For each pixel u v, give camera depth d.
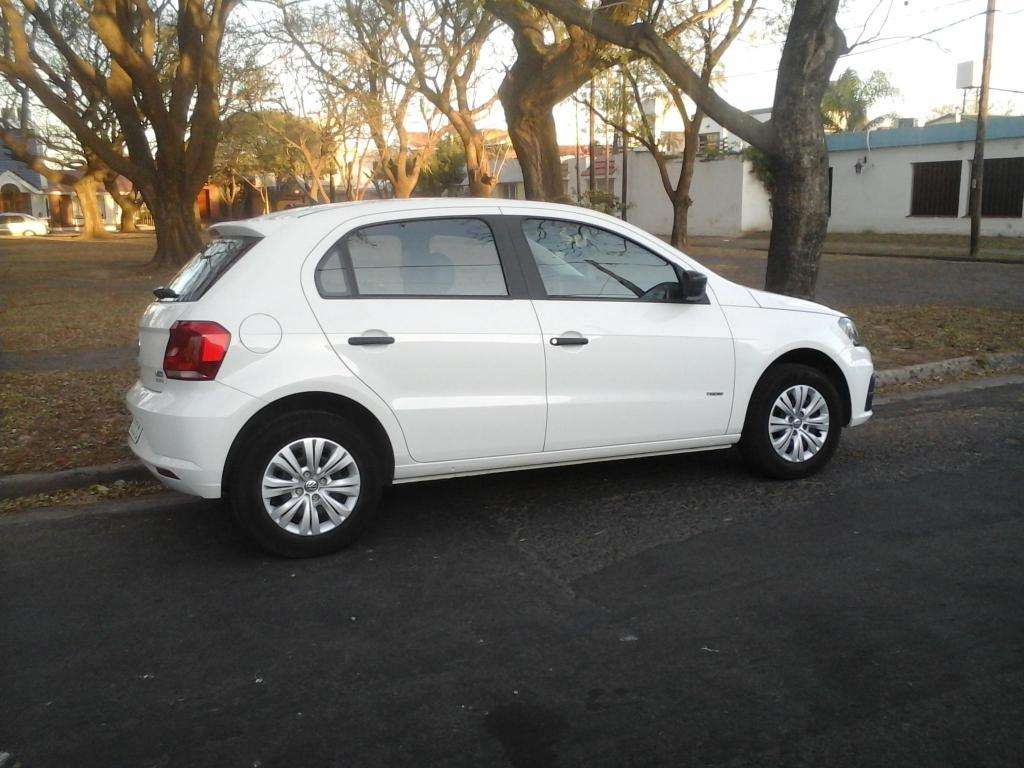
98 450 6.95
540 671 3.74
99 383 9.42
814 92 9.32
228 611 4.38
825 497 5.84
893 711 3.38
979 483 6.04
